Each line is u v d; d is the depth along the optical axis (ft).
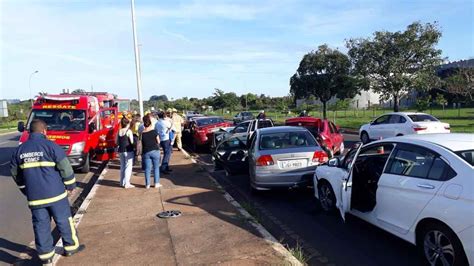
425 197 15.48
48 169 17.38
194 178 36.11
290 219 23.58
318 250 18.60
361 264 16.81
